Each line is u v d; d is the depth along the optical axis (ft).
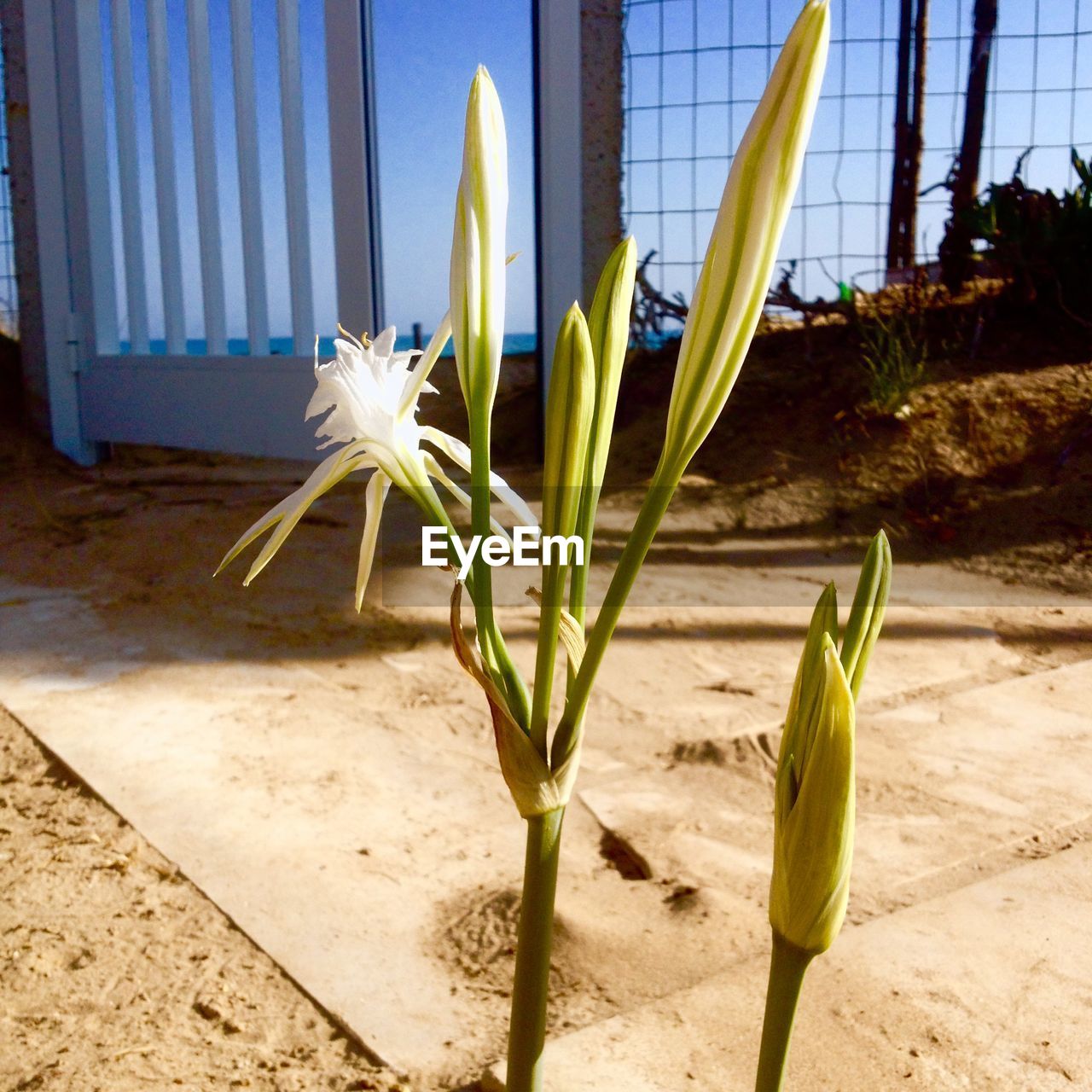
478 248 2.22
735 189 1.95
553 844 2.52
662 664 11.08
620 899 6.70
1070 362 18.29
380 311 18.21
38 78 21.12
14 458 21.65
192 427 20.57
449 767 8.70
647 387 20.92
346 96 17.42
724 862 7.17
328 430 2.52
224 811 7.82
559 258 18.38
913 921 6.19
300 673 10.82
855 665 2.36
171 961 6.02
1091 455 16.10
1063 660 11.19
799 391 19.27
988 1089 4.78
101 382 21.80
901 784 8.24
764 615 12.59
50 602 13.20
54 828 7.63
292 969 5.93
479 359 2.27
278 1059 5.22
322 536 15.76
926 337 19.81
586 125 18.25
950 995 5.48
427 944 6.21
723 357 2.06
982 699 10.03
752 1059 4.98
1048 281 19.39
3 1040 5.30
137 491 19.07
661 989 5.72
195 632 12.09
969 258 20.24
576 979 5.82
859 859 7.10
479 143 2.19
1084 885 6.62
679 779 8.50
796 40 1.87
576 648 2.40
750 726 9.48
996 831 7.48
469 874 6.99
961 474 16.35
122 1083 4.99
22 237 22.21
